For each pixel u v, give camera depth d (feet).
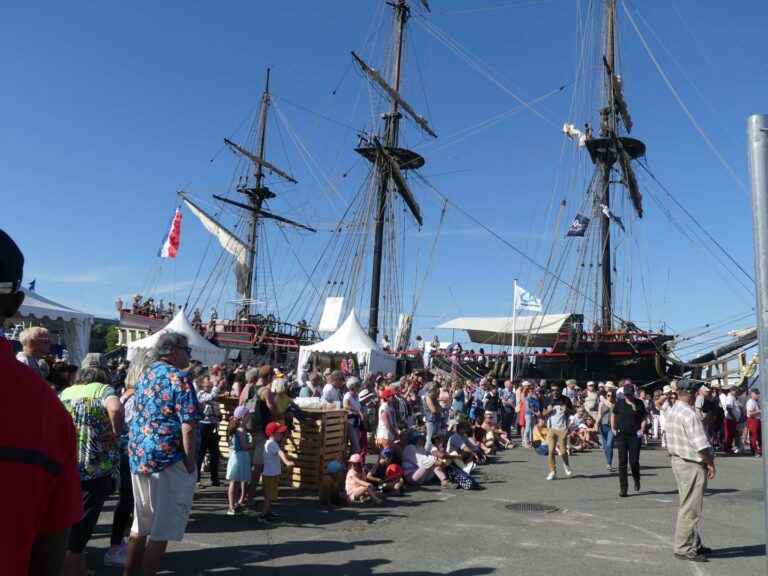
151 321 145.89
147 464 17.44
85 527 17.97
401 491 38.27
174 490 17.60
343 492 34.71
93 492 18.07
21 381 5.59
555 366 112.88
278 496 35.22
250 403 30.07
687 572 22.76
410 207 142.10
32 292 57.41
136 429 17.90
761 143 10.25
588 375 110.52
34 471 5.41
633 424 39.14
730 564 23.93
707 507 36.29
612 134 130.31
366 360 83.15
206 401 37.04
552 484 43.27
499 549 25.21
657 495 39.14
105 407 18.34
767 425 9.61
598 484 43.62
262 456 30.63
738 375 102.89
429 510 32.99
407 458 40.91
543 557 24.17
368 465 43.70
